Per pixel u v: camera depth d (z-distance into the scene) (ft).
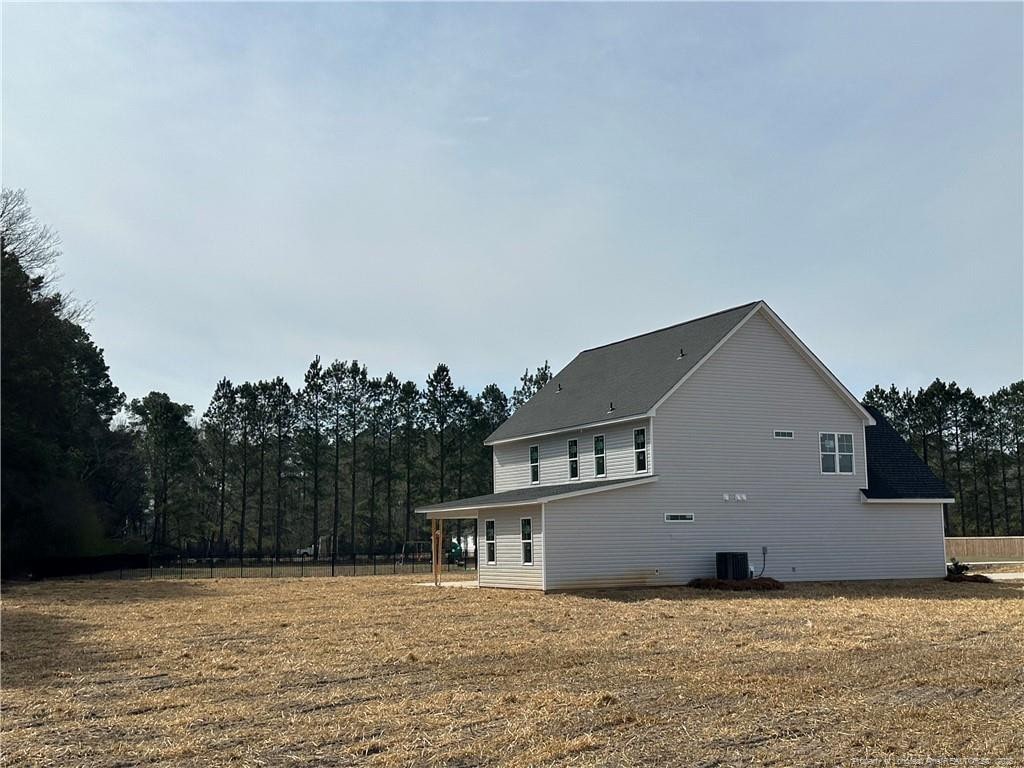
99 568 175.63
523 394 262.26
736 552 110.11
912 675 47.78
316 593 108.68
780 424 115.96
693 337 119.65
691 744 34.04
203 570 179.52
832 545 117.19
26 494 150.82
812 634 65.62
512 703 41.32
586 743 33.83
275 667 52.42
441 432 250.37
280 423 249.14
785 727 36.42
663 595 98.43
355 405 247.50
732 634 65.82
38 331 155.43
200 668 52.47
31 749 34.40
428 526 258.78
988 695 42.60
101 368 237.66
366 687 45.96
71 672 51.60
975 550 196.75
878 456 128.16
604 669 50.44
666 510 108.37
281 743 34.81
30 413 154.92
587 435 121.19
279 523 244.01
